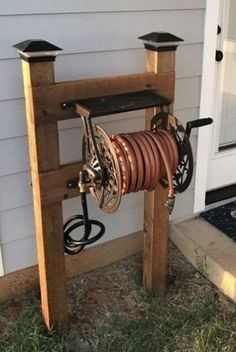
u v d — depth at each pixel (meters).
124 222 2.61
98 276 2.58
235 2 2.64
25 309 2.31
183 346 2.14
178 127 1.86
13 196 2.19
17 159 2.14
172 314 2.32
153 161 1.78
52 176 1.91
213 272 2.51
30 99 1.76
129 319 2.30
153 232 2.31
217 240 2.67
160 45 1.95
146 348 2.13
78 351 2.12
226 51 2.73
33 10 1.95
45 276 2.06
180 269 2.64
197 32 2.41
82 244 2.04
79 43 2.11
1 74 1.97
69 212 2.39
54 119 1.82
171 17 2.31
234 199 3.03
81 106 1.75
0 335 2.18
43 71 1.73
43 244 2.00
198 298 2.43
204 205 2.88
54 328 2.18
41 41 1.70
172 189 1.72
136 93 1.93
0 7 1.87
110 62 2.22
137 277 2.57
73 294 2.45
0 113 2.02
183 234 2.72
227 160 2.95
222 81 2.79
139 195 2.60
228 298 2.44
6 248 2.27
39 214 1.96
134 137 1.79
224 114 2.89
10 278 2.35
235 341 2.14
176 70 2.42
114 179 1.73
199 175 2.75
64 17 2.03
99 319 2.29
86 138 1.81
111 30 2.17
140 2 2.19
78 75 2.16
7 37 1.93
